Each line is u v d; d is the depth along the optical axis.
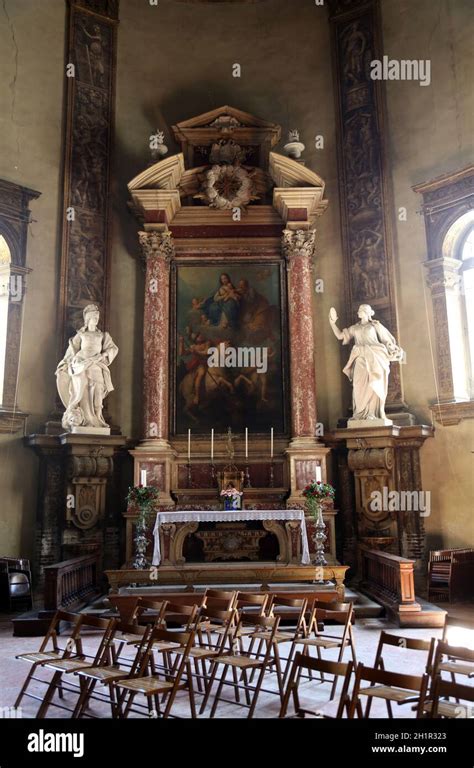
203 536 11.59
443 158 12.53
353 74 13.88
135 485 11.87
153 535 11.38
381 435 11.55
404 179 13.05
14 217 12.30
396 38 13.49
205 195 13.53
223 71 14.53
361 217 13.33
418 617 8.64
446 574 10.53
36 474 11.84
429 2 13.12
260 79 14.49
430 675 4.76
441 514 11.62
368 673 4.08
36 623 8.48
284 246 13.09
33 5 13.23
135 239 13.67
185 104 14.39
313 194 12.79
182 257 13.53
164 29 14.59
